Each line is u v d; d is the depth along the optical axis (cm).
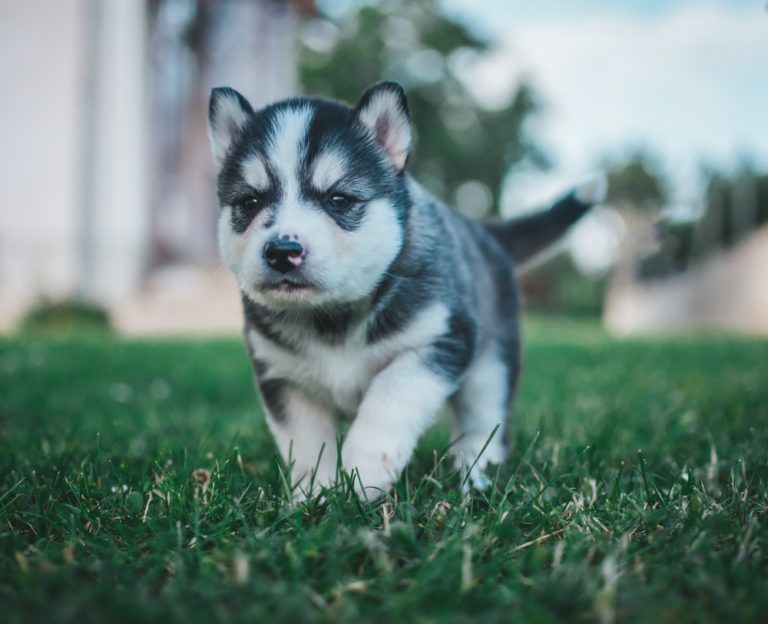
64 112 244
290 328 51
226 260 54
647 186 609
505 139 557
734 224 518
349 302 50
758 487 47
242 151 53
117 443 62
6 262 241
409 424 49
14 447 59
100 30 248
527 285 672
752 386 89
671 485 48
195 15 337
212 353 136
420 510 44
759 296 368
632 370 115
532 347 155
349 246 50
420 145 540
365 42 514
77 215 246
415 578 36
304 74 520
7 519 44
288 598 34
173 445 58
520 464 52
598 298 650
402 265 51
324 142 52
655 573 37
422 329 51
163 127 372
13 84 242
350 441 48
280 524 42
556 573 36
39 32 243
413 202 54
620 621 33
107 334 194
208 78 343
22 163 243
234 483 48
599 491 47
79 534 42
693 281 411
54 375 105
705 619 33
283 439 52
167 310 240
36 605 33
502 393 61
